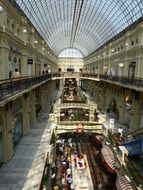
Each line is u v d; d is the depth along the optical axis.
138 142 14.68
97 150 22.03
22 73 20.62
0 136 13.57
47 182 13.32
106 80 32.75
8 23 16.08
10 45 16.19
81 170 18.28
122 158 14.07
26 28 21.55
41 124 23.69
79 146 23.38
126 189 12.07
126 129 23.23
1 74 14.59
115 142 16.73
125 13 32.09
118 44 30.95
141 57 20.88
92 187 16.02
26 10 28.77
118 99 28.48
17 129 17.55
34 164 13.96
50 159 14.73
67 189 15.62
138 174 12.22
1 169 13.27
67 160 19.47
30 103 22.47
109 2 34.47
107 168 16.25
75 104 29.88
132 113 22.14
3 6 14.28
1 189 11.29
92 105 27.91
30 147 16.77
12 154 15.04
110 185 16.17
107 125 20.61
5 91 11.32
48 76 36.66
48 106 35.59
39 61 32.22
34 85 19.86
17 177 12.41
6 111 14.04
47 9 36.78
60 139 23.14
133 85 20.05
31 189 11.31
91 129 21.47
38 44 31.75
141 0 26.00
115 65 32.03
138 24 21.56
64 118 29.56
